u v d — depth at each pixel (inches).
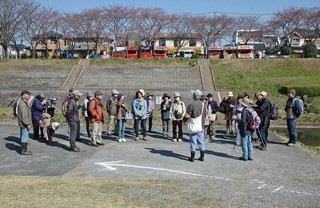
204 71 1358.3
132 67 1401.3
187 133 471.8
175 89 1162.0
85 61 1485.0
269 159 318.7
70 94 355.3
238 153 343.0
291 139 395.2
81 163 293.1
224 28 2033.7
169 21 2015.3
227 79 1270.9
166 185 230.4
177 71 1355.8
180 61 1482.5
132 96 1083.9
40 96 386.6
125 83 1223.5
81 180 239.6
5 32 1704.0
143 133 410.9
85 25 1948.8
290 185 236.4
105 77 1286.9
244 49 1833.2
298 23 2011.6
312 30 2028.8
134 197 204.7
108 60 1488.7
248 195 212.8
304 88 1079.0
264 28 2146.9
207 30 2015.3
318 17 1914.4
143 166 284.7
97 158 312.2
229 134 456.4
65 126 520.7
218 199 204.4
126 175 256.5
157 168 278.5
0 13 1675.7
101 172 264.4
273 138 450.0
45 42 2017.7
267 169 280.8
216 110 427.8
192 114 299.0
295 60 1435.8
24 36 1843.0
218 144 393.4
